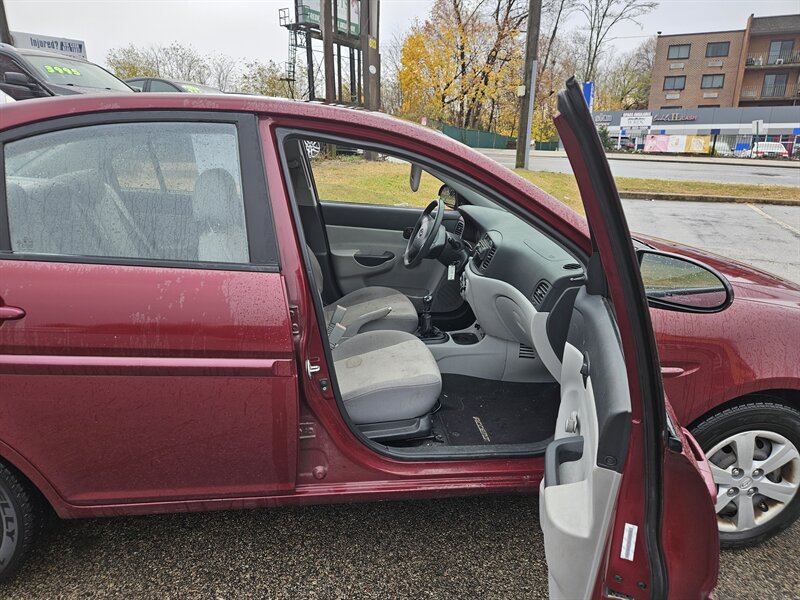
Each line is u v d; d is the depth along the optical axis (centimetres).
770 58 4281
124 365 145
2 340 141
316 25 1836
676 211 970
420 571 184
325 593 175
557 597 124
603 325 129
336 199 348
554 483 128
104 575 180
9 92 556
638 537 109
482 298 235
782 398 183
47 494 157
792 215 945
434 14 2528
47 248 146
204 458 158
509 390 239
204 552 191
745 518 191
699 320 179
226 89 2544
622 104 4725
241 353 149
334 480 171
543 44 3497
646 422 104
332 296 310
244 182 155
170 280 148
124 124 152
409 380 193
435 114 2638
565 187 978
